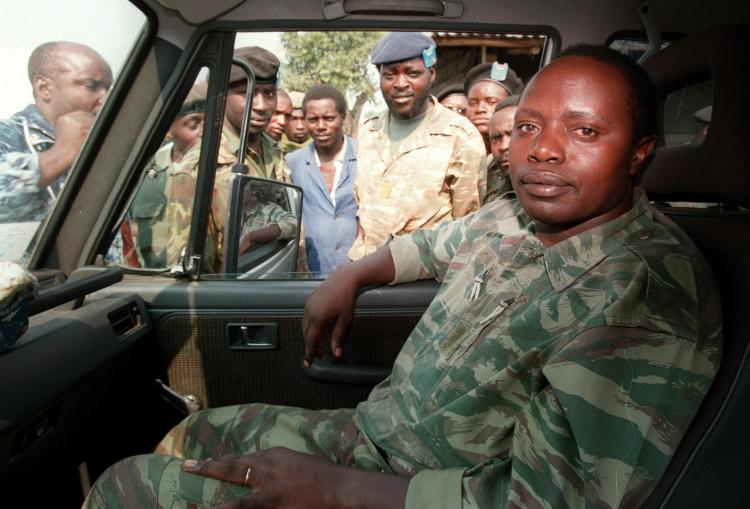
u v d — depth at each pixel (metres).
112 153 1.66
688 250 1.02
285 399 1.69
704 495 0.84
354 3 1.63
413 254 1.54
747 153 1.07
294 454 1.06
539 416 0.88
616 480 0.81
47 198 1.60
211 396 1.70
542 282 1.07
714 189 1.12
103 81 1.59
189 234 1.71
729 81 1.08
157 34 1.61
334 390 1.67
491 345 1.05
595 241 1.04
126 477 1.12
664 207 1.41
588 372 0.85
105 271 1.53
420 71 2.11
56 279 1.66
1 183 1.51
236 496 1.05
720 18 1.72
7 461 1.16
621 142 1.01
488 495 0.91
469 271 1.25
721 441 0.84
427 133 2.16
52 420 1.28
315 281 1.70
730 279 1.02
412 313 1.63
